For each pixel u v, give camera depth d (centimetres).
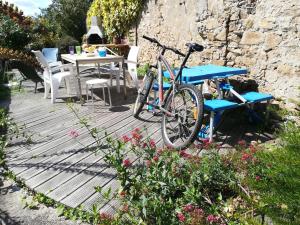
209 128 377
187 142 346
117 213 245
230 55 498
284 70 418
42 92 667
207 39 535
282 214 141
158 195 241
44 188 288
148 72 470
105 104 561
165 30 750
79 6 1452
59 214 256
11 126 454
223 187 261
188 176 261
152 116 486
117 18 930
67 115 503
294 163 131
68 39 1112
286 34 408
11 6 1033
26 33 893
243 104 389
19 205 271
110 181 296
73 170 320
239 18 470
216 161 263
